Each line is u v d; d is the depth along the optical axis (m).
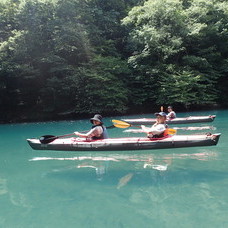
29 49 18.83
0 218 3.22
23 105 20.91
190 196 3.67
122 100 20.47
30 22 19.06
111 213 3.25
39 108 20.66
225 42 22.77
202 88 21.16
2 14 19.83
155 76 21.06
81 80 19.03
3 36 20.36
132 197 3.72
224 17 23.25
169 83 19.53
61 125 14.42
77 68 19.84
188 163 5.32
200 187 3.99
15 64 17.86
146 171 4.92
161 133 6.24
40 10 19.45
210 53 22.19
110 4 26.23
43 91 19.62
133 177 4.60
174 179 4.40
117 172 4.94
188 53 22.97
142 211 3.28
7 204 3.64
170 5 21.62
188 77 19.84
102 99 19.55
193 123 11.50
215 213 3.14
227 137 7.95
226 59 22.67
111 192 3.94
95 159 5.98
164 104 21.44
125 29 24.59
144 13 22.67
